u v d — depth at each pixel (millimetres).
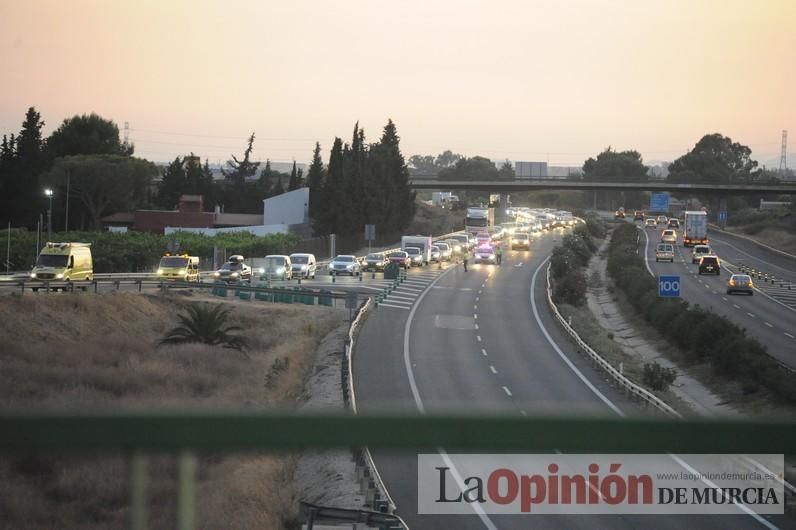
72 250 140125
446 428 5676
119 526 50406
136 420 5398
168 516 48594
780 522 55500
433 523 55188
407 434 5605
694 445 5598
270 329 138500
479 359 117812
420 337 133875
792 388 96875
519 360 117750
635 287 192125
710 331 127000
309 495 59250
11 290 130875
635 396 93000
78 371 94812
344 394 87062
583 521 55625
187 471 8328
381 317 152750
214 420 5480
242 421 5531
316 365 112562
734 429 5641
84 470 59125
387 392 95625
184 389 93750
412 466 68438
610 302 199125
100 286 152875
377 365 111438
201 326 122500
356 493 57938
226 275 180000
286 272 194750
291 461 67812
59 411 5441
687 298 194375
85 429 5355
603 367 109375
